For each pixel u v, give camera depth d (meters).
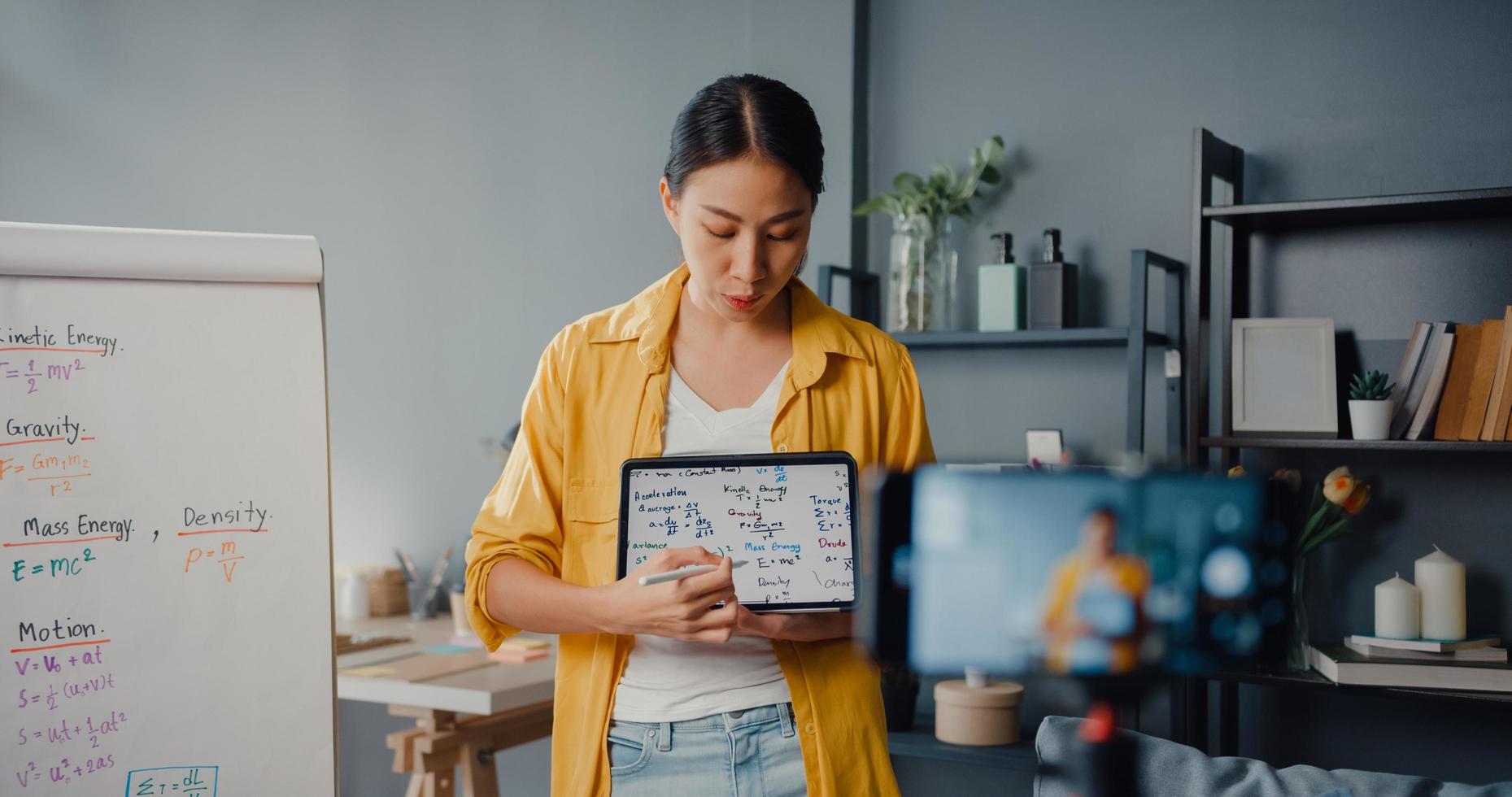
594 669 1.26
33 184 3.84
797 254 1.22
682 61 3.00
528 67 3.23
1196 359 2.19
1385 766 2.25
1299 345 2.23
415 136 3.39
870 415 1.36
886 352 1.41
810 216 1.22
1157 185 2.47
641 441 1.29
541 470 1.33
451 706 2.29
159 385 1.41
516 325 3.24
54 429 1.35
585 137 3.14
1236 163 2.36
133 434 1.39
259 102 3.59
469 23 3.32
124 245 1.42
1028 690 2.46
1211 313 2.44
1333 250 2.32
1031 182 2.60
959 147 2.68
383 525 3.43
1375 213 2.14
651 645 1.24
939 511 0.48
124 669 1.35
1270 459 2.38
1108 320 2.52
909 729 2.41
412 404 3.38
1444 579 2.07
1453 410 2.07
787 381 1.31
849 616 1.25
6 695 1.29
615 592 1.15
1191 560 0.47
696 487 1.25
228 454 1.44
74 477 1.35
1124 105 2.51
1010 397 2.61
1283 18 2.37
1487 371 2.03
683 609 1.10
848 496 1.25
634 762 1.22
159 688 1.36
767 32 2.85
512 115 3.25
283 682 1.42
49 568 1.33
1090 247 2.54
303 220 3.54
